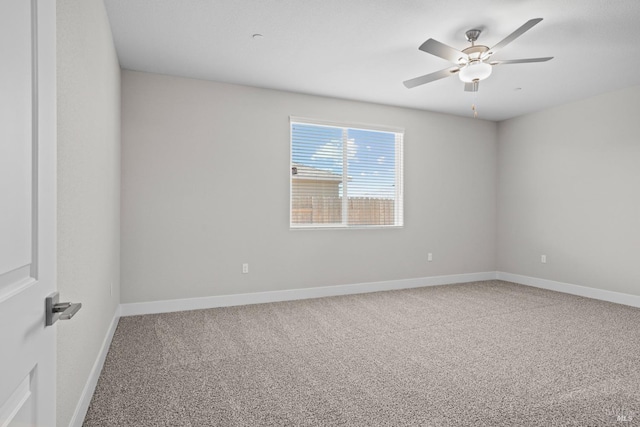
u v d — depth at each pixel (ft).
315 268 14.97
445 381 7.48
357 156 15.90
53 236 2.82
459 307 13.35
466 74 9.44
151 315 12.16
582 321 11.67
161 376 7.65
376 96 15.06
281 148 14.32
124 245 12.10
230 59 11.35
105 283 8.50
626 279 13.88
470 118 18.42
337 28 9.43
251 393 6.95
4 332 2.04
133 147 12.19
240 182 13.66
